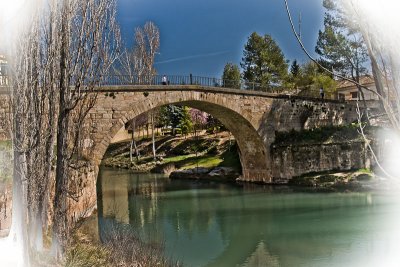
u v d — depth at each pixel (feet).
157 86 94.53
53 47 39.14
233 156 152.56
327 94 135.44
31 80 34.63
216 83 115.34
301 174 115.96
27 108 34.19
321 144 114.52
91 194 76.64
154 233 65.82
